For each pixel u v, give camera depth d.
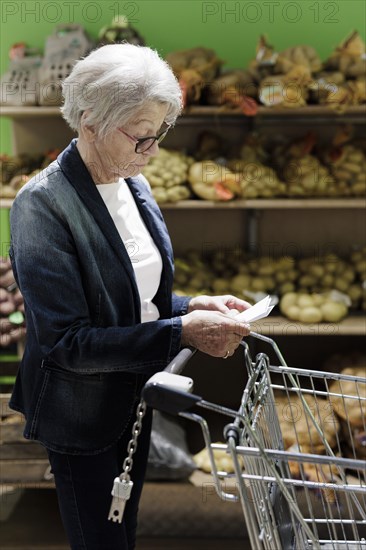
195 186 2.64
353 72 2.64
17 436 2.49
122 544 1.62
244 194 2.64
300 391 1.46
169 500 2.51
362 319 2.76
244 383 3.07
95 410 1.55
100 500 1.59
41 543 2.51
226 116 2.90
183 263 2.85
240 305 1.73
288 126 2.94
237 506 2.52
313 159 2.72
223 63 2.75
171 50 2.90
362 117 2.89
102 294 1.51
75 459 1.58
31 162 2.77
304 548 1.26
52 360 1.47
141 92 1.38
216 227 3.03
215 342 1.46
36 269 1.44
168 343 1.43
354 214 3.01
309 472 2.32
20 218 1.46
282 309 2.75
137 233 1.63
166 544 2.52
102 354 1.42
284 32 2.89
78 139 1.54
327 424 2.41
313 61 2.67
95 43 2.78
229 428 1.07
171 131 2.96
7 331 2.60
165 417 2.67
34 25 2.87
